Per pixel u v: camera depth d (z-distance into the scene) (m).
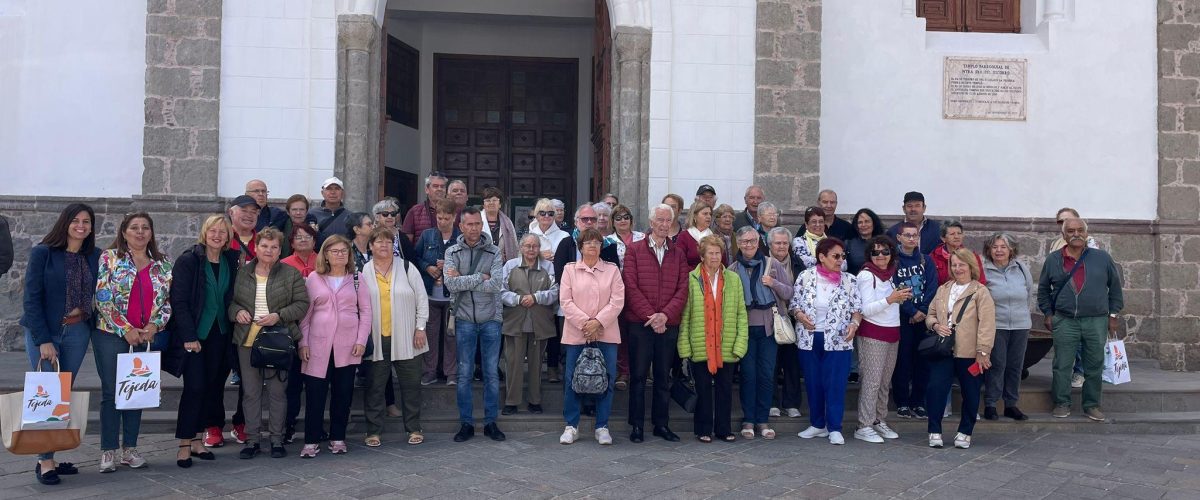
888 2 10.71
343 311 6.38
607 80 10.65
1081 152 10.80
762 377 7.24
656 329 6.84
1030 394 8.12
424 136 15.13
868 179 10.62
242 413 6.77
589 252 6.80
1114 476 6.14
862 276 7.16
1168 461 6.60
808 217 7.94
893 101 10.67
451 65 15.34
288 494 5.41
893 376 7.79
